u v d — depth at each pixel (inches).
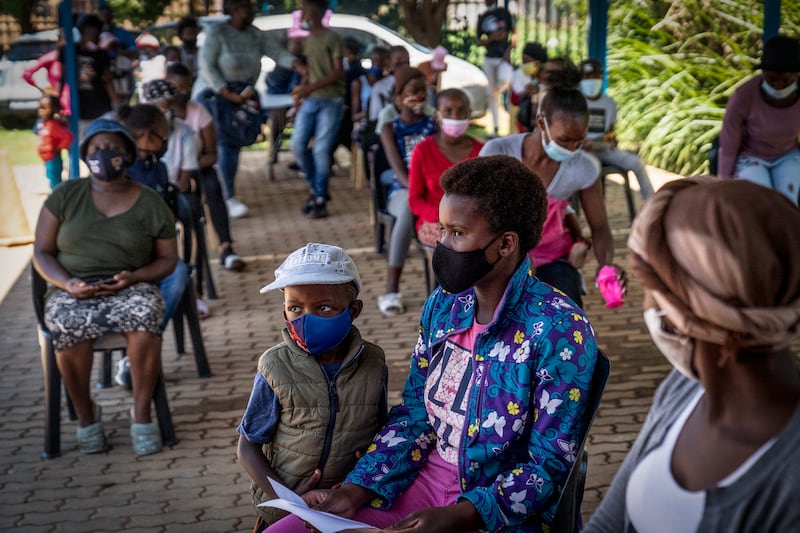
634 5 487.8
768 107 236.2
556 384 86.2
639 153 442.6
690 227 50.6
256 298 254.2
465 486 90.0
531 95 293.7
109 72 352.5
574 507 87.5
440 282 92.2
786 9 434.9
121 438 171.9
